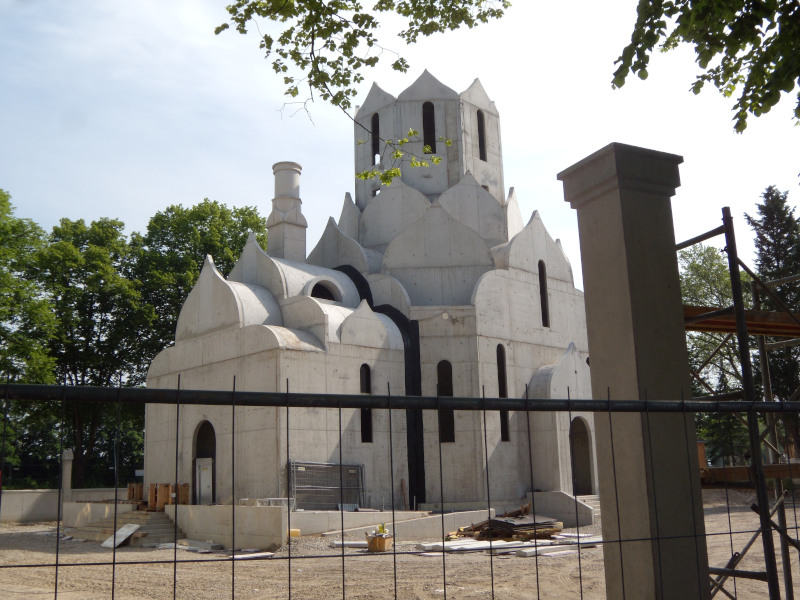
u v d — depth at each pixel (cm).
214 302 3222
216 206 5269
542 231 3791
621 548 718
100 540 2617
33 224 4034
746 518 2556
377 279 3525
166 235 5138
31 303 3812
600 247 838
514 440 3306
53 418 4766
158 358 3475
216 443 3005
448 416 3225
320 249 3950
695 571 769
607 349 818
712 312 863
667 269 833
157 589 1521
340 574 1705
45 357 3844
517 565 1788
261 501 2569
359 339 3084
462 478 3117
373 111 4169
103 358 4638
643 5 984
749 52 1097
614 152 820
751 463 780
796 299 4653
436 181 3997
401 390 3191
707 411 702
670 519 764
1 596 1428
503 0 1352
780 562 1611
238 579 1650
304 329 3105
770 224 4891
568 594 1388
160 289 4816
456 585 1505
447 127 4041
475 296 3309
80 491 3847
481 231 3850
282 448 2706
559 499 3005
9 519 3578
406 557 2011
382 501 2981
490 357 3306
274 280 3347
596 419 829
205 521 2452
